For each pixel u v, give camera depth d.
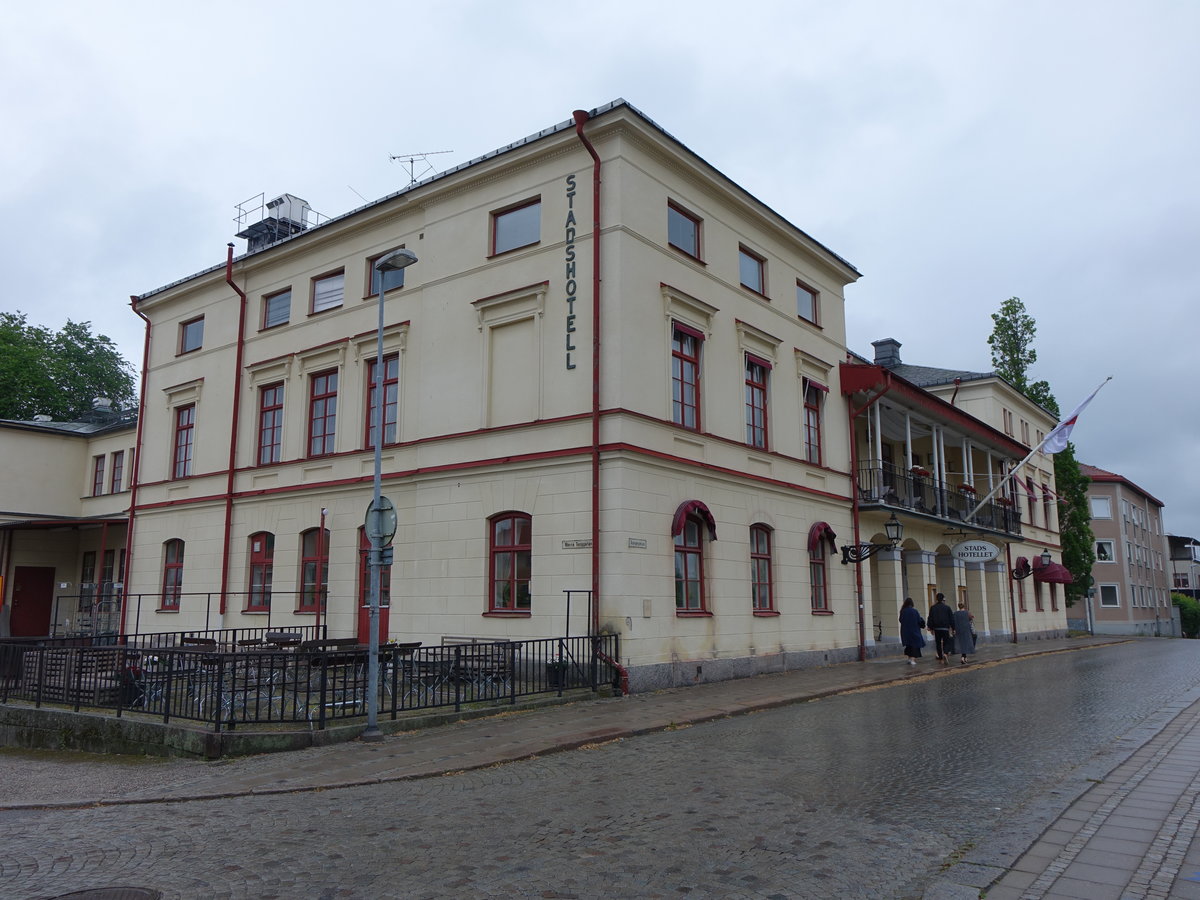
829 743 10.75
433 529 18.98
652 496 16.88
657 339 17.69
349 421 21.39
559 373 17.45
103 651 13.07
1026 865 5.85
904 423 28.34
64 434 33.16
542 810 7.64
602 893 5.49
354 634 20.17
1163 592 75.56
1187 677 19.02
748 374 20.72
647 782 8.68
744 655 18.83
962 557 29.11
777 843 6.47
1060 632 41.81
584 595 16.28
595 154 17.42
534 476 17.41
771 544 20.48
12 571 31.45
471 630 17.91
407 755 10.34
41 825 7.84
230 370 24.89
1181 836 6.47
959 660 23.95
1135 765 9.07
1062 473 45.69
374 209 21.36
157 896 5.61
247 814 7.87
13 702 14.09
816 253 23.56
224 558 23.56
